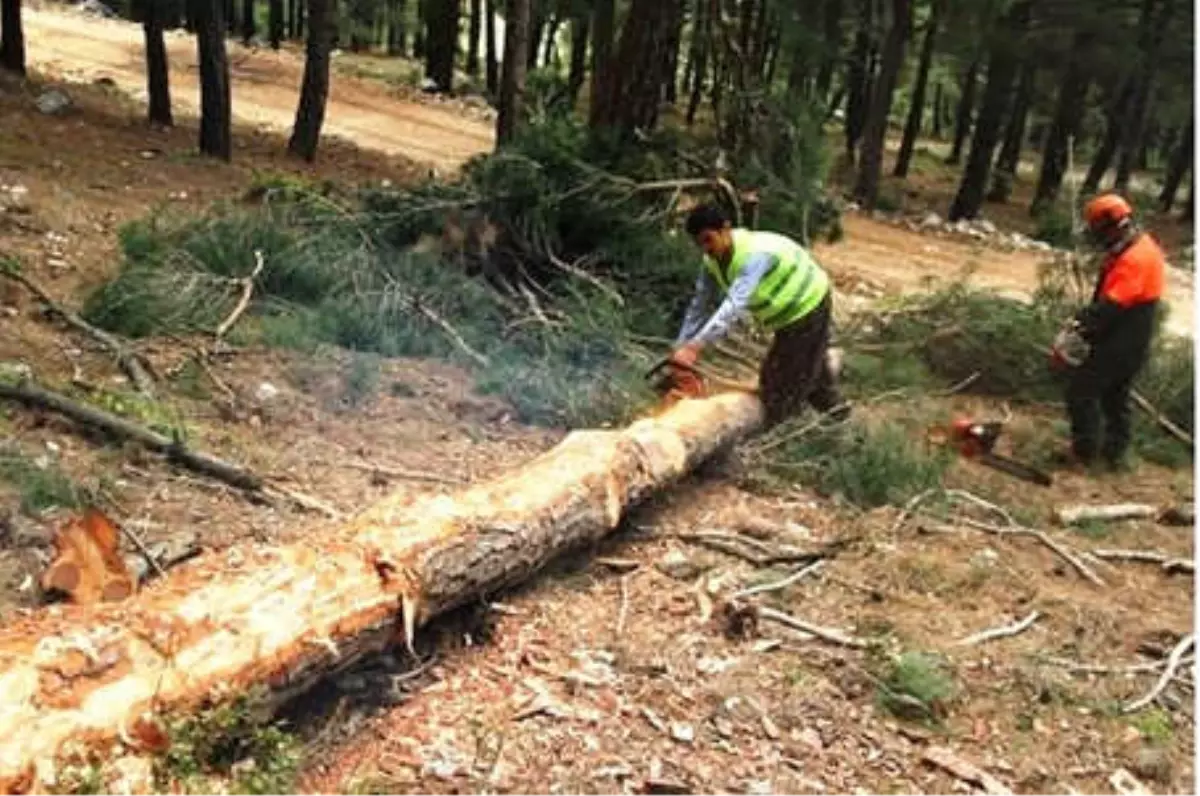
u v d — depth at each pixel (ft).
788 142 31.86
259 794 10.34
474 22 107.24
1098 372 24.57
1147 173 113.29
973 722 14.49
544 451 21.01
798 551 18.34
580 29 81.35
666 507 19.44
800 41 73.26
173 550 14.98
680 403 20.74
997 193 86.38
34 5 103.24
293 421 20.53
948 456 23.70
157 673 10.67
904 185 86.69
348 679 13.23
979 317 29.53
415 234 28.37
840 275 44.70
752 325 27.25
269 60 91.04
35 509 15.57
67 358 21.47
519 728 12.93
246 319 24.35
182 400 20.47
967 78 97.96
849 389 27.02
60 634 10.64
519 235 28.32
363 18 109.09
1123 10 78.02
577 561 16.93
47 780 9.44
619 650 14.70
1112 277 24.14
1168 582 19.60
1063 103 80.02
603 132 30.14
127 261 25.55
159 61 48.44
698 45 49.34
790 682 14.57
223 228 26.16
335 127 65.00
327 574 12.59
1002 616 17.22
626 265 28.12
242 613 11.64
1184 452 26.53
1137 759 14.10
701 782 12.50
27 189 32.53
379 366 23.22
